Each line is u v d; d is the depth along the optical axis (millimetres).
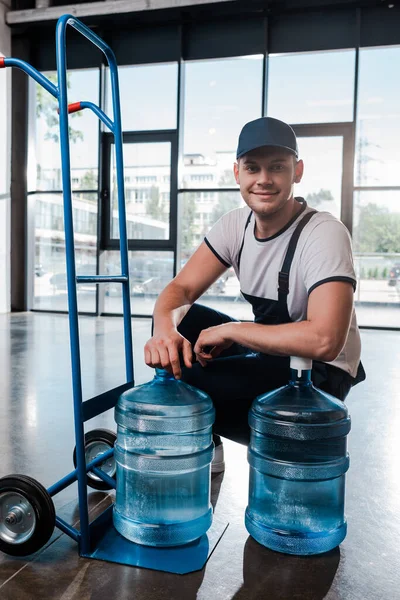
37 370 3574
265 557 1290
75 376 1260
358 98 6621
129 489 1319
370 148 6641
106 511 1464
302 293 1400
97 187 7430
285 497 1301
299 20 6680
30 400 2812
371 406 2852
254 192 1335
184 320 1689
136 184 7344
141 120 7285
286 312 1453
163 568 1216
